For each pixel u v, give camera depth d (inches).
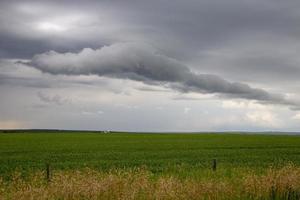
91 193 568.4
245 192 612.1
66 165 1457.9
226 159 1691.7
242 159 1694.1
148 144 3002.0
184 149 2396.7
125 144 3004.4
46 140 3737.7
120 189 581.0
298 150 2306.8
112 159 1713.8
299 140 3885.3
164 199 554.9
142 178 620.1
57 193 576.7
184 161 1585.9
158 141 3540.8
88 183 586.2
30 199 551.2
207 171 1007.0
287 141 3599.9
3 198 574.2
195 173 995.3
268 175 652.7
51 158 1782.7
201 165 1365.7
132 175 661.9
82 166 1413.6
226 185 617.9
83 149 2416.3
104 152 2148.1
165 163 1508.4
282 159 1704.0
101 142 3336.6
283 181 624.1
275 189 614.5
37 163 1552.7
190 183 605.6
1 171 1286.9
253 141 3577.8
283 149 2395.4
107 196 569.0
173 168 1275.8
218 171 999.0
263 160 1648.6
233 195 597.9
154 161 1588.3
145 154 1988.2
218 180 701.3
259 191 604.1
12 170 1311.5
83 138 4284.0
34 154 2023.9
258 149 2396.7
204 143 3161.9
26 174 1187.3
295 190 609.6
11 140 3727.9
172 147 2603.3
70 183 585.9
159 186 586.6
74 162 1577.3
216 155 1921.8
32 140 3732.8
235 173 935.7
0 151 2253.9
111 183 589.9
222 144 2992.1
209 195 582.9
